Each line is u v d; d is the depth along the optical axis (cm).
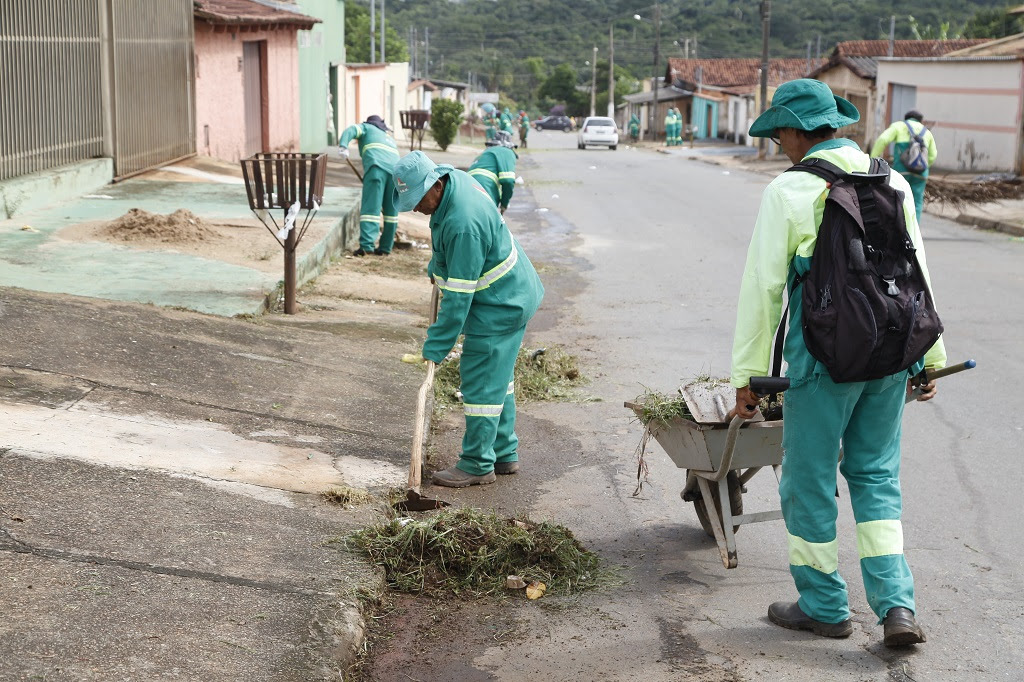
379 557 454
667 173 3147
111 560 405
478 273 548
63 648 342
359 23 8425
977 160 2814
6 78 1191
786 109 398
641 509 553
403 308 1017
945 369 409
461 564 458
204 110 1928
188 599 388
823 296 377
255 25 2184
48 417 545
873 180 383
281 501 500
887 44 4519
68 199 1318
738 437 445
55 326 688
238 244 1105
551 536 483
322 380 714
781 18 10619
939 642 407
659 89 7181
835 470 400
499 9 13288
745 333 393
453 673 381
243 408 629
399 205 547
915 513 543
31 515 429
